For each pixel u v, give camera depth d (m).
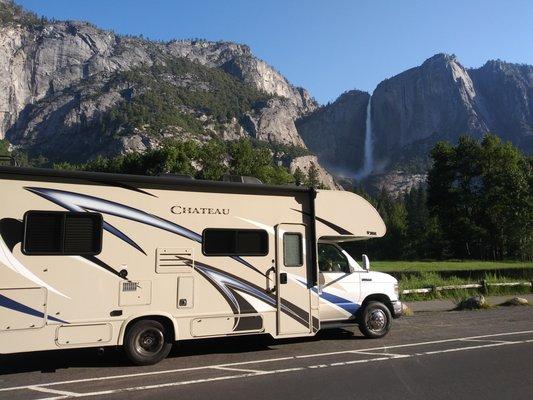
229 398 6.91
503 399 6.75
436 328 13.09
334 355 9.73
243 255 9.87
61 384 7.71
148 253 9.03
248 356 9.73
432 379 7.82
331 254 11.26
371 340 11.34
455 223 75.50
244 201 10.01
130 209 8.99
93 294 8.53
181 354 9.98
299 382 7.71
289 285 10.24
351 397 6.91
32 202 8.29
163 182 9.29
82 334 8.41
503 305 18.61
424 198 137.50
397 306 11.83
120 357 9.64
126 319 8.74
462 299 19.12
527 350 9.99
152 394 7.13
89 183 8.74
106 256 8.70
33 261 8.18
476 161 74.38
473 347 10.34
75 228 8.54
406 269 46.53
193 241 9.42
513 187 70.12
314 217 10.60
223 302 9.56
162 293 9.06
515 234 70.56
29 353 9.98
